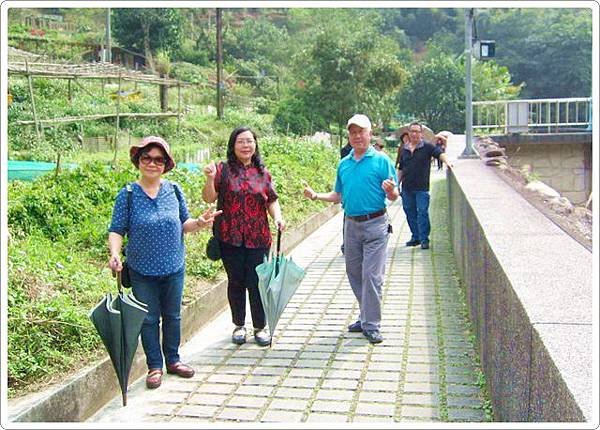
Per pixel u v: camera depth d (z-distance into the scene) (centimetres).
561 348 245
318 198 592
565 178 1908
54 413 397
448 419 406
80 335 480
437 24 9006
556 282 322
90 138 2216
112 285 607
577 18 6738
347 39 3262
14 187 828
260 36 6378
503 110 1986
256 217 555
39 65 2195
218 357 534
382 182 557
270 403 443
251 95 5034
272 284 537
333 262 880
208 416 426
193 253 728
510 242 414
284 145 1655
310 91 3331
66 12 6103
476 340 523
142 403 450
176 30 5269
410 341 553
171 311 494
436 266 825
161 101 2978
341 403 438
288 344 560
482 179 774
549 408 241
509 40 6819
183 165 1341
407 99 4853
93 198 849
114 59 4634
